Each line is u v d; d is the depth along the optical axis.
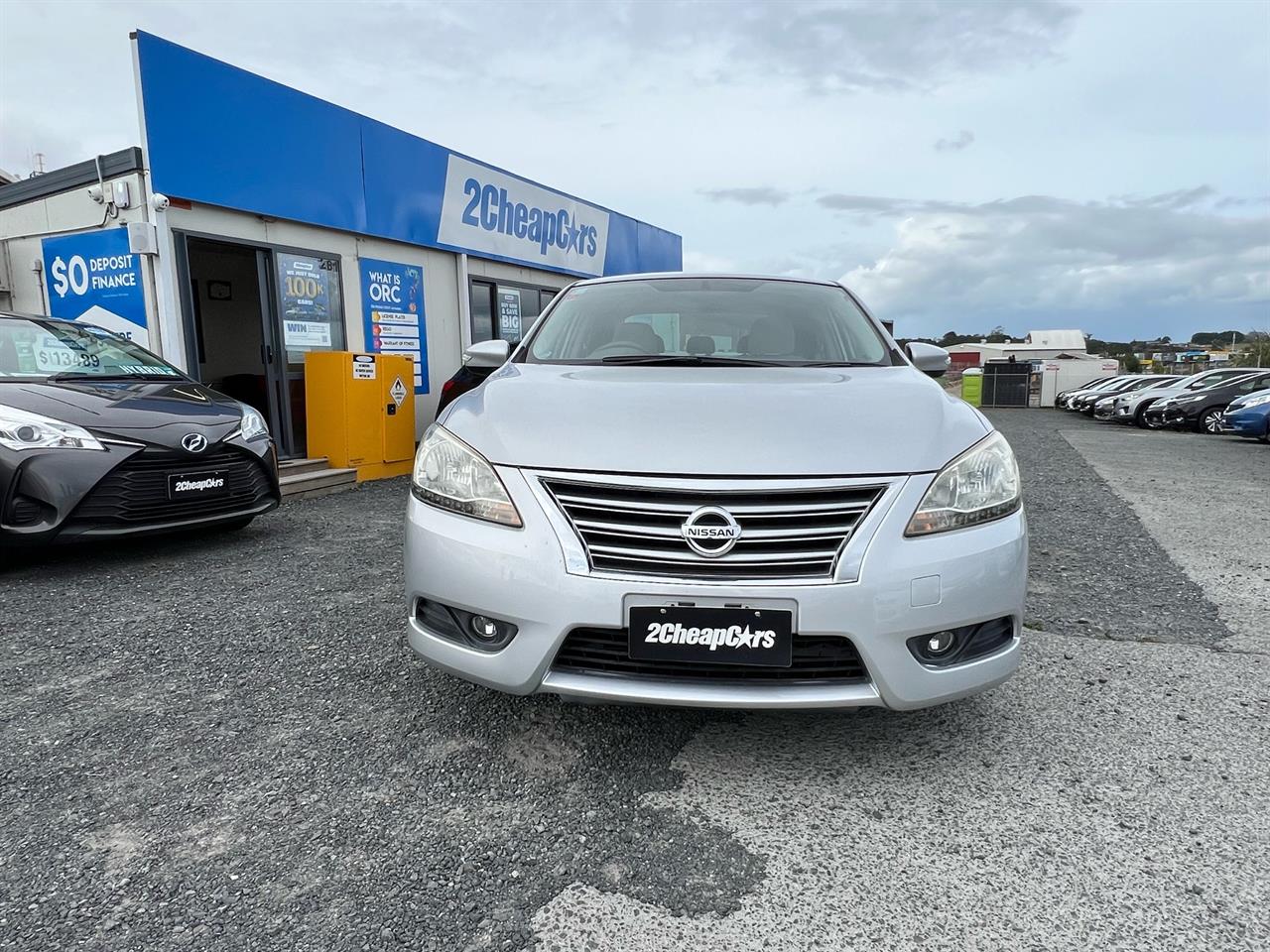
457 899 1.60
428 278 8.83
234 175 6.40
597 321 3.21
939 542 1.89
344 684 2.67
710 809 1.94
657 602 1.83
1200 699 2.59
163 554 4.47
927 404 2.23
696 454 1.90
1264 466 9.38
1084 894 1.63
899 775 2.10
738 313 3.21
